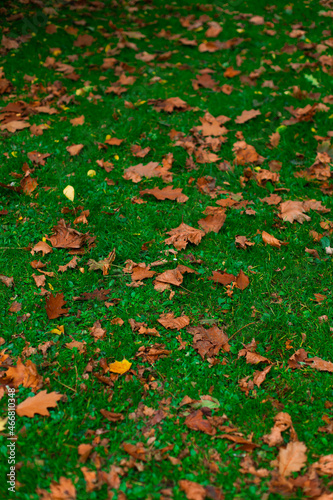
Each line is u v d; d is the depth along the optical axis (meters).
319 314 2.90
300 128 4.64
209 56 5.98
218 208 3.66
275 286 3.10
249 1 7.40
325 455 2.19
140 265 3.13
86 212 3.52
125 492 2.04
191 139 4.40
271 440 2.23
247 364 2.59
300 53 6.06
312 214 3.66
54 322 2.80
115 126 4.56
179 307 2.95
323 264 3.25
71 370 2.52
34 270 3.10
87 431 2.25
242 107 4.92
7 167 3.93
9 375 2.45
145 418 2.34
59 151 4.17
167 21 6.76
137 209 3.68
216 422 2.31
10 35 5.97
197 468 2.14
